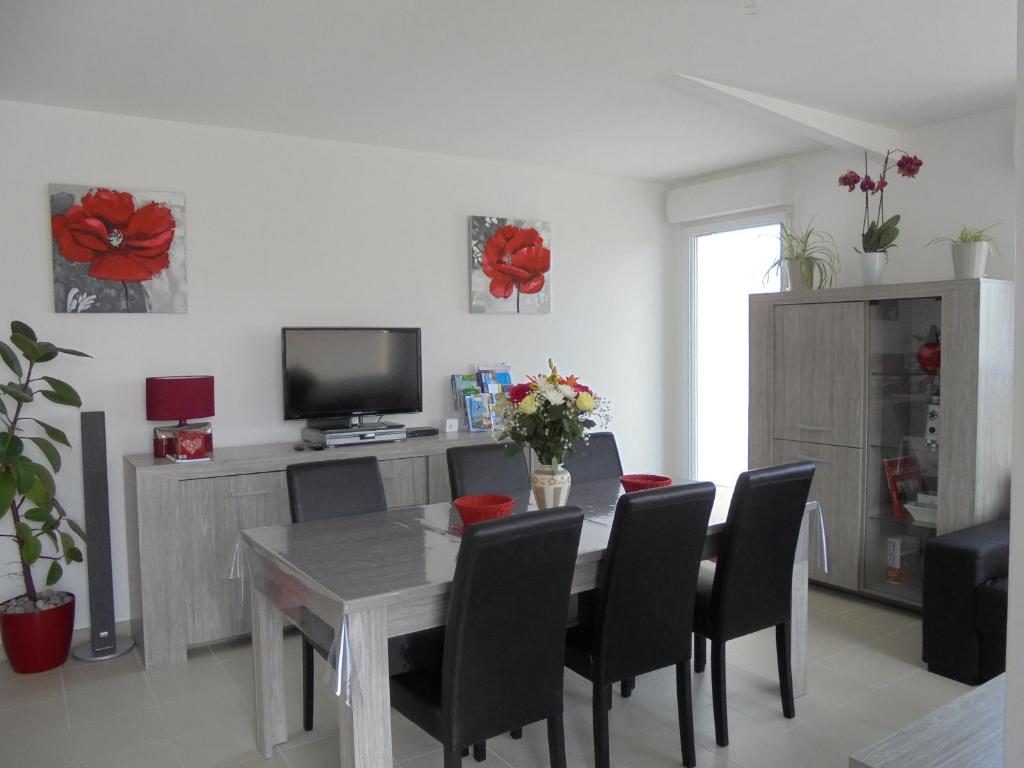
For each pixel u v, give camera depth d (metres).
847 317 4.01
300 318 4.23
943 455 3.62
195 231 3.92
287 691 3.14
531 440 2.76
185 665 3.40
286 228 4.18
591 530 2.65
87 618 3.75
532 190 5.05
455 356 4.78
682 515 2.38
